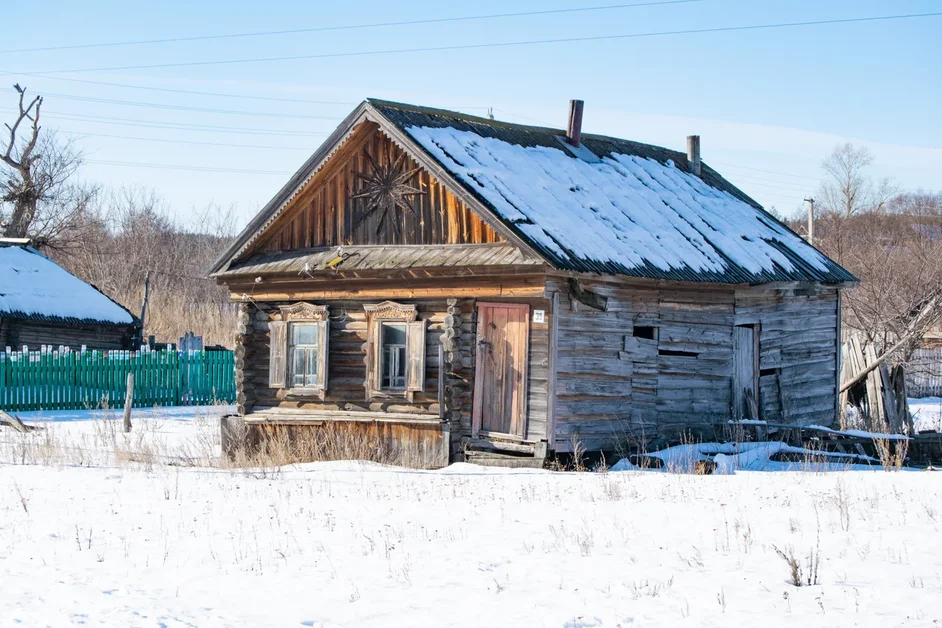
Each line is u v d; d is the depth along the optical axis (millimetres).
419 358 18953
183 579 10062
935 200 96312
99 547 11539
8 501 14516
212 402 34656
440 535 11836
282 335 20875
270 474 17062
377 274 19172
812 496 13586
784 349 22609
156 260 65125
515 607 8781
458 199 18500
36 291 36656
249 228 21000
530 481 15766
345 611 8836
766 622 8148
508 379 18141
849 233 63844
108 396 32219
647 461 18109
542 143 22609
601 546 11062
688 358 20234
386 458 19344
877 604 8539
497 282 17719
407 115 19984
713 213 23469
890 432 22688
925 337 42781
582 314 18156
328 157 20000
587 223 19078
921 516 12125
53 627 8320
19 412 29844
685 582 9445
